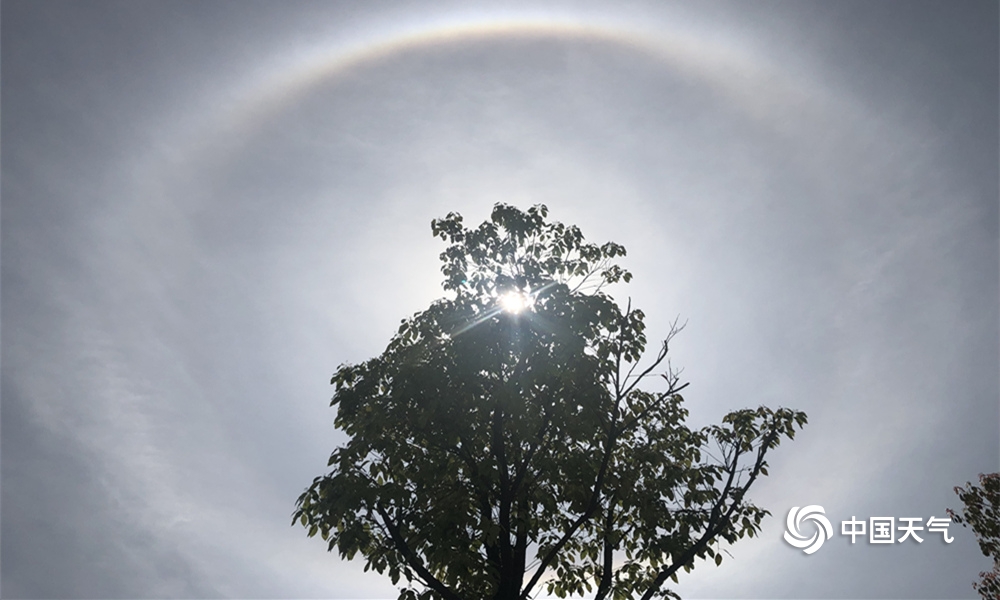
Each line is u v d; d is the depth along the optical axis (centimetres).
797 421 1123
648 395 1214
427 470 1009
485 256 1233
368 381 1144
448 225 1259
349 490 957
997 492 1983
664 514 1067
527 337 1099
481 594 1012
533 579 1011
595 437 1095
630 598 1107
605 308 1116
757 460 1105
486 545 1037
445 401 1020
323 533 976
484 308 1135
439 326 1141
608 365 1068
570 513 1120
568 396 1052
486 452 1086
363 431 1023
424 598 984
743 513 1077
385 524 971
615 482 1064
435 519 963
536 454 1062
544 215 1251
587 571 1164
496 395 1009
